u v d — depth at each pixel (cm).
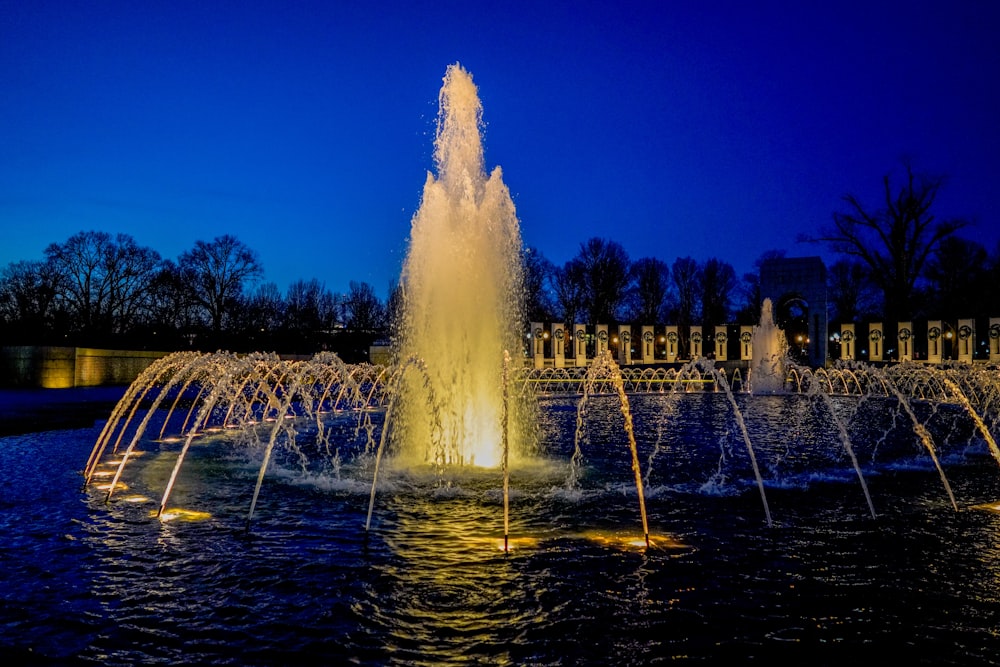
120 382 3088
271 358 1984
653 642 439
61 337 4994
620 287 7175
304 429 1611
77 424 1541
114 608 490
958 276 5866
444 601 505
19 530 688
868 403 2517
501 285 1212
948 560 603
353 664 408
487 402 1154
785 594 521
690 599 512
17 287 5397
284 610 488
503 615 481
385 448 1260
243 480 948
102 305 5700
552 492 871
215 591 523
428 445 1148
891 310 5269
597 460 1124
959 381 2392
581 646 434
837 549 634
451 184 1225
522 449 1254
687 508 790
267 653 422
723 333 5212
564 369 4497
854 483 939
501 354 1167
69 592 520
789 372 3678
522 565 585
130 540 655
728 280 7812
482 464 1093
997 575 564
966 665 411
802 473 1012
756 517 750
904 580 553
